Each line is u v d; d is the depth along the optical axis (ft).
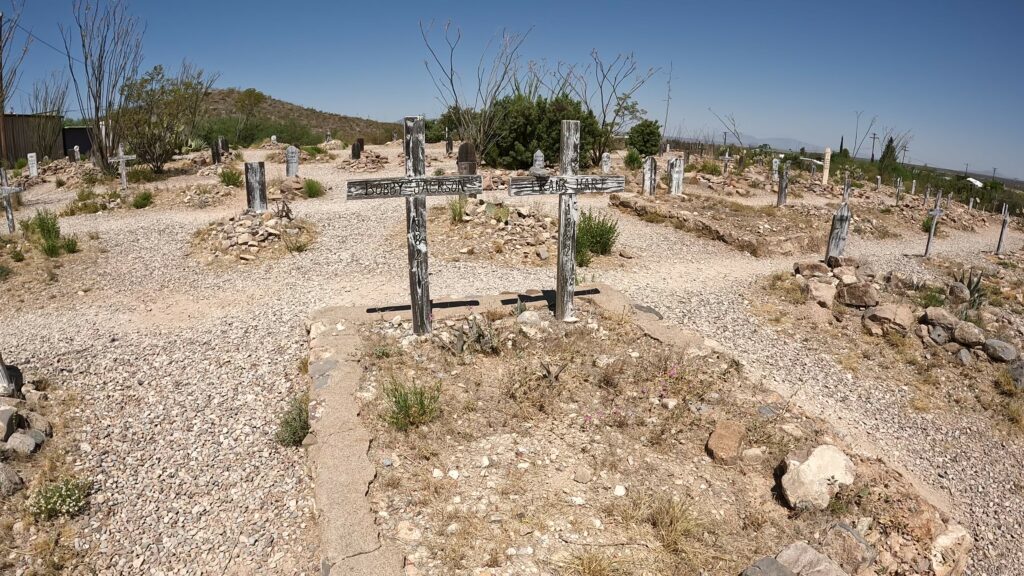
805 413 19.48
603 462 16.26
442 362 21.17
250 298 31.14
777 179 84.69
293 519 14.76
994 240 65.82
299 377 21.72
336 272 34.91
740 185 75.51
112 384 21.81
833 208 64.28
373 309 25.68
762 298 32.07
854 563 13.15
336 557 12.57
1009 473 19.61
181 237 42.45
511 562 12.75
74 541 14.39
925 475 18.93
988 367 24.93
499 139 78.43
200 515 15.29
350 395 18.71
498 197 55.72
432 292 30.19
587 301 26.73
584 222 40.14
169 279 34.68
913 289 34.50
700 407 19.03
